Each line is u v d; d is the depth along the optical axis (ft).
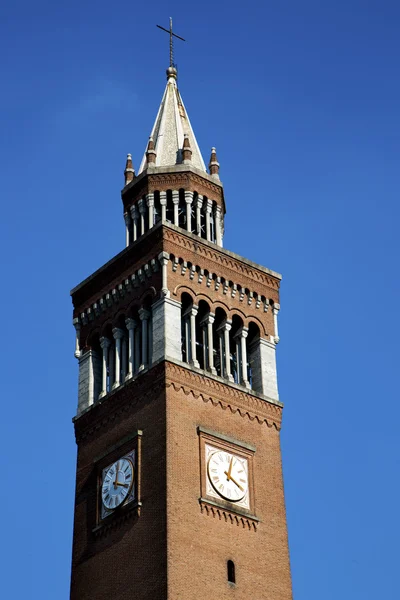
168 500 376.07
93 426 422.41
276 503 407.03
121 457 401.90
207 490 388.57
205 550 376.07
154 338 412.57
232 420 411.54
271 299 451.12
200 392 406.41
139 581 371.76
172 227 428.56
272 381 433.89
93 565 393.09
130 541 382.42
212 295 431.02
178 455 387.34
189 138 484.33
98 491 406.00
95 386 436.76
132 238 458.91
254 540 392.47
